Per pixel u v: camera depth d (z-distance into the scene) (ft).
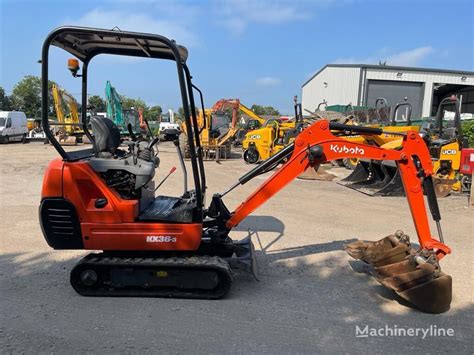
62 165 12.34
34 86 220.64
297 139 13.28
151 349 9.85
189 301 12.47
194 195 15.03
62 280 13.99
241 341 10.27
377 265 13.91
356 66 105.40
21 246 17.53
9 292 13.01
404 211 24.93
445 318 11.74
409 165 12.98
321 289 13.61
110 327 10.86
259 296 12.97
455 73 106.42
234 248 14.33
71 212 12.30
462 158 30.04
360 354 9.82
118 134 14.11
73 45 13.12
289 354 9.74
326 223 21.99
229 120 61.26
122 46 13.23
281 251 17.38
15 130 91.30
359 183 33.94
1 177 38.04
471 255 16.96
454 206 26.43
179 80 11.94
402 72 105.60
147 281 12.46
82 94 14.60
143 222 12.46
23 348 9.81
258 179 38.27
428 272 11.84
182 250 12.62
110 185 12.68
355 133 14.48
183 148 52.65
